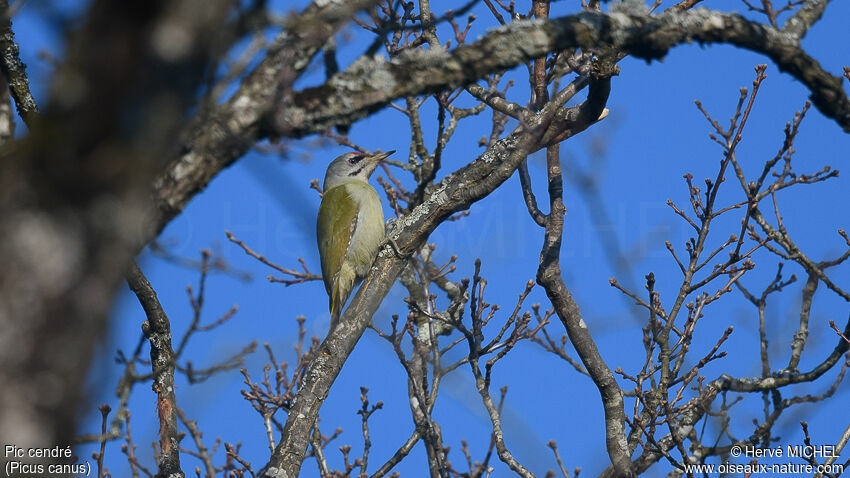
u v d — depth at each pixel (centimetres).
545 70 1121
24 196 316
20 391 309
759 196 1088
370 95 607
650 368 1062
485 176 1051
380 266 1091
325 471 1123
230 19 407
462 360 1130
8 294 310
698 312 1093
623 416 1062
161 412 1034
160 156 336
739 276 1102
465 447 1090
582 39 675
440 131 1023
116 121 318
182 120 343
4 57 917
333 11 582
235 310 725
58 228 317
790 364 1109
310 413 1006
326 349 1052
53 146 316
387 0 1092
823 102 767
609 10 724
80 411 325
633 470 993
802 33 802
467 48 645
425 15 1172
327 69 646
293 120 584
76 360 318
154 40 324
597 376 1073
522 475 1013
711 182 1113
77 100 316
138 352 643
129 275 1047
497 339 1095
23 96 918
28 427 309
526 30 658
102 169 317
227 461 1071
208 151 546
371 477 1072
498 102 1060
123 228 324
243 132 563
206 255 691
